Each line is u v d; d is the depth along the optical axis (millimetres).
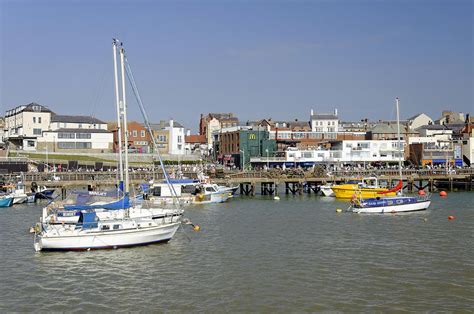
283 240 45125
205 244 43281
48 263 36750
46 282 32281
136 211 45312
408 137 148125
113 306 27922
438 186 107312
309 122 195500
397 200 64375
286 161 131375
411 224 54219
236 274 33844
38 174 88688
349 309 27281
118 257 38438
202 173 91312
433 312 26750
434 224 54125
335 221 56656
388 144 136000
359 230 50344
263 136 143875
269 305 27922
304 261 37250
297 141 150500
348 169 113562
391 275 33375
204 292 30156
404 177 99438
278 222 55969
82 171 101312
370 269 34906
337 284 31500
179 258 38281
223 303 28266
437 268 35094
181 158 140375
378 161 135375
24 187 79125
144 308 27594
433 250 40750
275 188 93000
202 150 183000
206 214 63469
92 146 132875
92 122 142250
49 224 41656
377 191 79562
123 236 40781
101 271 34719
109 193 44438
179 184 75938
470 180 101250
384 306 27672
